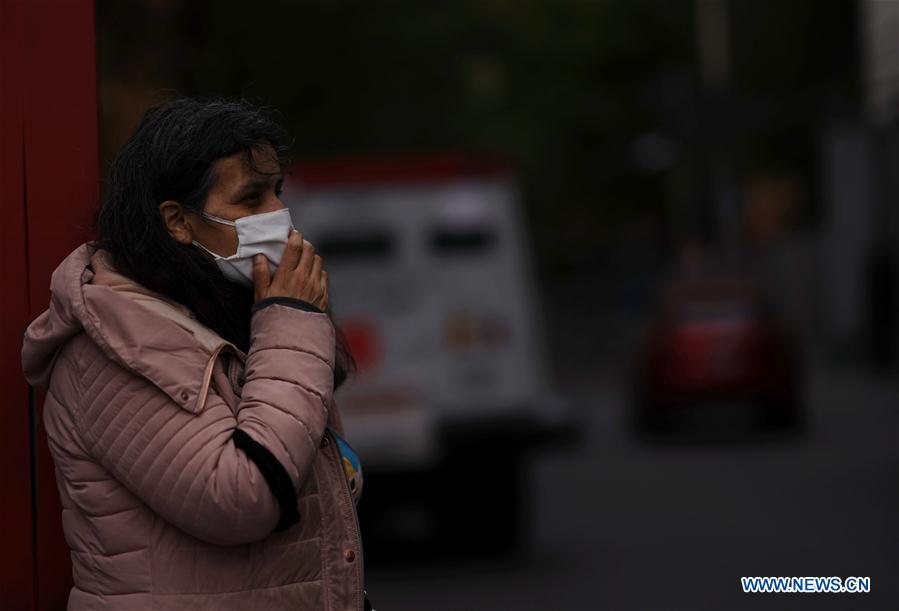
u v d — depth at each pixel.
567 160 84.38
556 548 23.09
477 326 22.53
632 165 86.12
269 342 6.01
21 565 6.88
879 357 56.53
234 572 5.86
